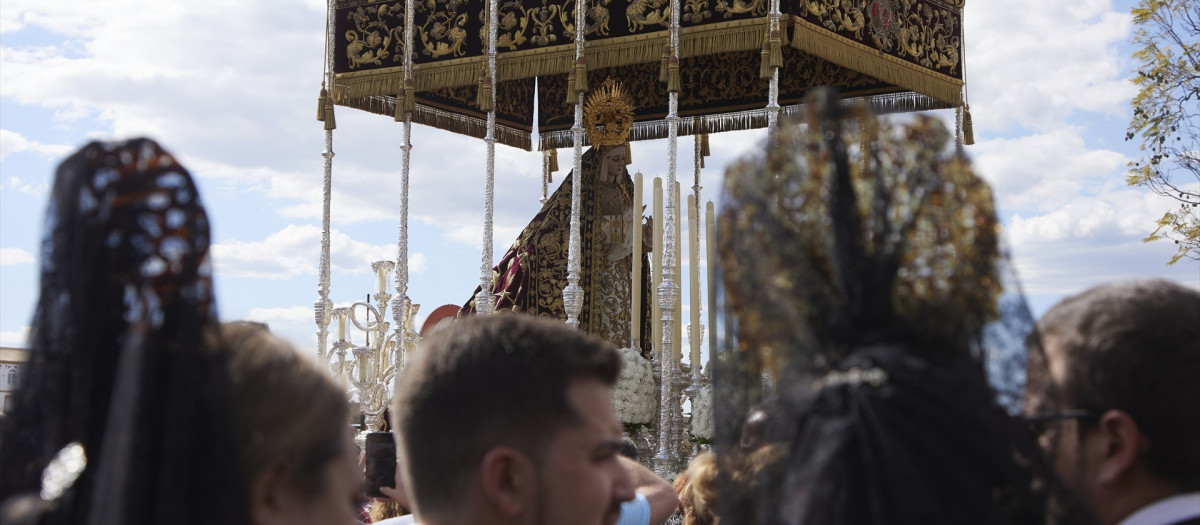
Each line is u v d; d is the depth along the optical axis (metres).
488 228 8.09
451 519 1.93
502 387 1.92
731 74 10.58
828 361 1.63
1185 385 1.79
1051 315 1.96
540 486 1.91
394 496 2.93
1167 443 1.80
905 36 8.59
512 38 8.55
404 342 9.02
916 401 1.56
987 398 1.62
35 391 1.48
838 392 1.59
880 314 1.64
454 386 1.93
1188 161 12.16
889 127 1.72
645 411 7.57
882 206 1.67
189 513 1.41
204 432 1.43
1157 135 12.27
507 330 2.01
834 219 1.66
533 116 11.66
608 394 2.05
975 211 1.71
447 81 8.85
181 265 1.42
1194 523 1.74
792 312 1.65
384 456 2.93
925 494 1.52
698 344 7.77
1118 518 1.85
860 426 1.56
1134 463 1.83
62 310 1.44
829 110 1.71
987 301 1.68
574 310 7.60
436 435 1.93
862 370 1.59
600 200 9.37
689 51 7.73
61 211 1.45
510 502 1.92
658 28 7.90
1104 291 1.94
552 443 1.92
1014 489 1.62
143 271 1.41
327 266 9.02
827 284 1.65
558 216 9.48
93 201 1.43
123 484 1.35
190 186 1.46
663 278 7.32
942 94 8.98
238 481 1.45
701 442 7.34
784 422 1.66
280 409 1.53
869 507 1.54
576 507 1.93
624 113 9.13
